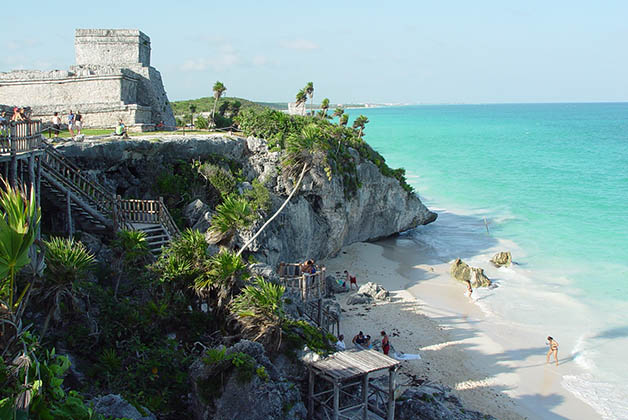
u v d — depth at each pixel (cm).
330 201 4591
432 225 6175
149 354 1998
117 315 2067
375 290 3838
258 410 1781
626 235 5534
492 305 3741
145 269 2322
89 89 4438
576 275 4353
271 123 4884
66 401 1190
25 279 1536
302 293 3023
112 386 1781
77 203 2617
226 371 1819
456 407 2381
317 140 2847
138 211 2897
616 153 12588
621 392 2655
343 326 3303
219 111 7162
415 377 2709
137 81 4753
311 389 2103
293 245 4188
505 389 2662
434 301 3803
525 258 4847
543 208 6869
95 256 2506
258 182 4122
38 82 4484
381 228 5541
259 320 2184
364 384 2089
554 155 12381
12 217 1091
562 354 3039
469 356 2988
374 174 5247
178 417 1814
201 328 2308
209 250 2780
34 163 2317
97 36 4759
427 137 18212
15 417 1038
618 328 3362
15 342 1238
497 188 8331
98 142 3184
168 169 3650
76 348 1892
